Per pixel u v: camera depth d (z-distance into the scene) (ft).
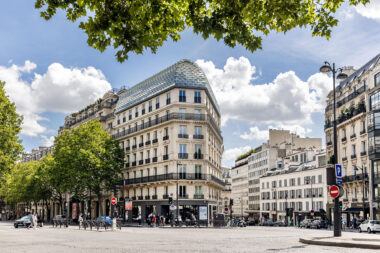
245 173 431.02
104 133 232.53
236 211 454.40
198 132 217.77
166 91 221.66
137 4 26.86
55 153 225.97
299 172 304.50
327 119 236.43
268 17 28.07
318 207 276.21
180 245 64.80
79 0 28.07
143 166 234.79
